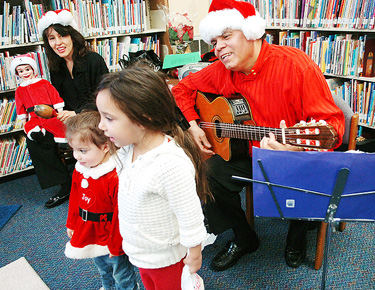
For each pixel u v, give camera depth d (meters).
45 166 2.56
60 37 2.35
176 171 1.00
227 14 1.51
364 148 2.71
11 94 2.99
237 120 1.69
